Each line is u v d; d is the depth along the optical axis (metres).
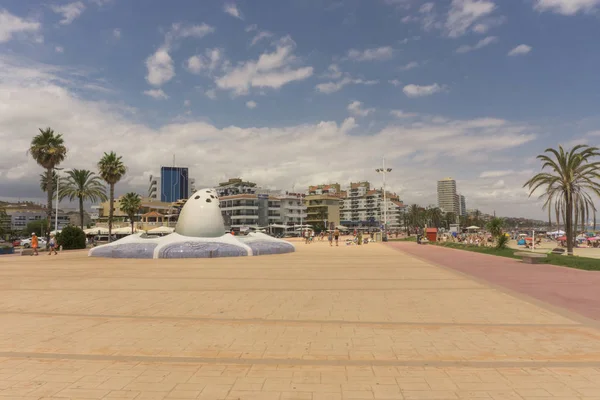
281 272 16.66
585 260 19.20
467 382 4.46
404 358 5.32
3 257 29.27
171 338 6.38
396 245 46.44
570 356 5.36
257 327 7.09
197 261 23.27
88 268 19.09
